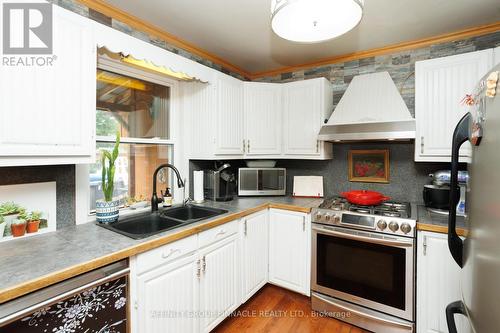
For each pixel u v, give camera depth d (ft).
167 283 4.69
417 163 7.47
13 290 2.85
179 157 7.84
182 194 7.72
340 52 8.12
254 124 8.48
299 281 7.31
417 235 5.64
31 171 4.66
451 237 2.91
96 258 3.64
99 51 5.29
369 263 6.16
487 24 6.38
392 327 5.83
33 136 3.84
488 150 1.98
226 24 6.43
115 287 3.94
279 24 3.96
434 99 6.25
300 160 9.43
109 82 6.11
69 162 4.31
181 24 6.43
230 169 9.18
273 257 7.80
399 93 7.01
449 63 6.07
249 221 6.98
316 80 8.07
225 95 7.68
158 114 7.33
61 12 4.13
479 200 2.15
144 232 6.03
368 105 7.09
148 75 6.88
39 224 4.72
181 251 4.94
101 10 5.61
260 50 7.98
